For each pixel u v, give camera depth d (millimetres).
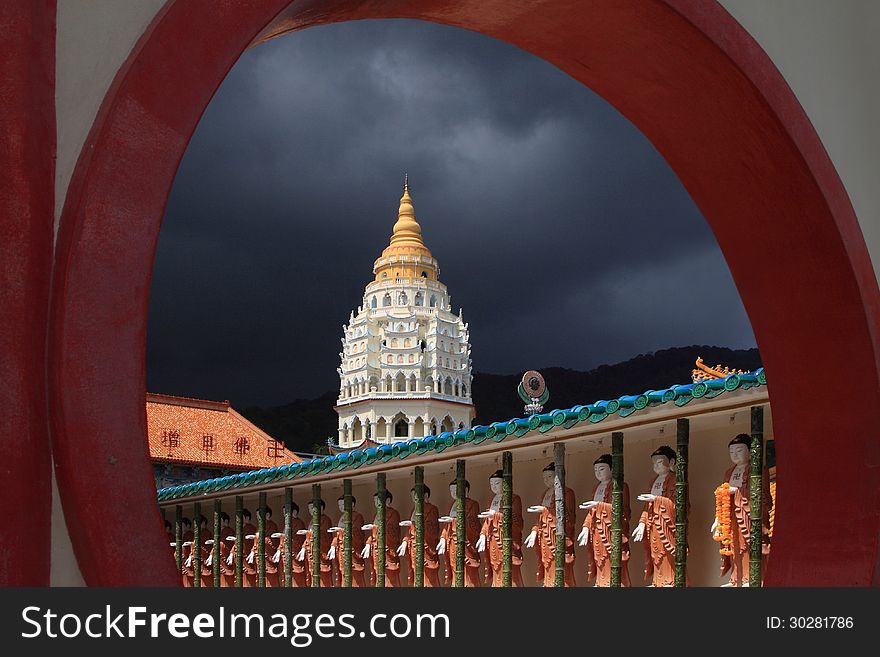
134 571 2695
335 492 14641
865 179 4809
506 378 101750
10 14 2635
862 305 4516
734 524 7707
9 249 2574
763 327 4938
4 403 2523
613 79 4777
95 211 2719
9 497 2514
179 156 2908
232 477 15359
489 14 4461
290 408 84562
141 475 2734
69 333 2639
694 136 4824
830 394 4645
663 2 4055
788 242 4734
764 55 4402
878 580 4281
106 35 2887
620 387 103688
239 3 3092
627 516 9289
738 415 8078
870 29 4969
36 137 2666
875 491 4383
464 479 10828
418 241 46062
